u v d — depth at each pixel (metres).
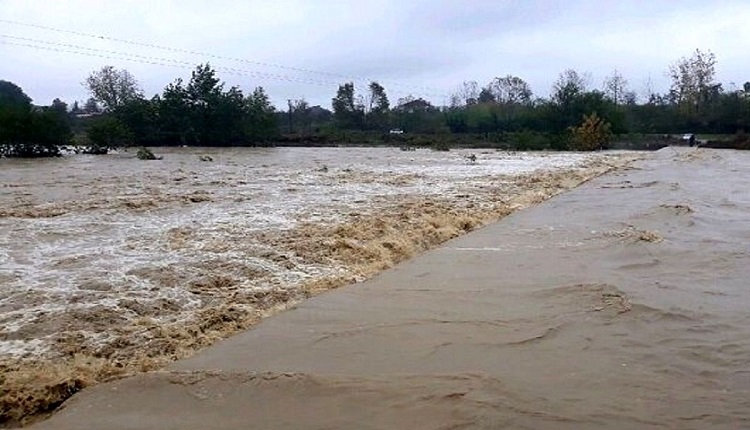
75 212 13.52
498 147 53.00
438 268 9.31
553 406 4.83
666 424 4.57
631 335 6.42
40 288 7.85
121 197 16.11
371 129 70.69
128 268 8.83
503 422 4.57
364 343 6.29
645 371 5.53
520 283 8.36
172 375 5.44
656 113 61.75
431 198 16.61
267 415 4.77
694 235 11.60
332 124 72.69
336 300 7.75
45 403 5.12
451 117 66.81
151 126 50.69
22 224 12.02
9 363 5.72
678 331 6.54
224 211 13.92
